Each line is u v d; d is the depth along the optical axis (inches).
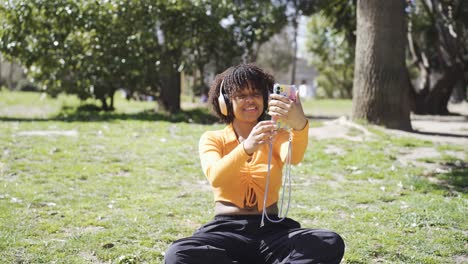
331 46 1246.3
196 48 569.3
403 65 412.8
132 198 224.2
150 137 387.5
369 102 413.4
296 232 103.0
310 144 353.1
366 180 264.2
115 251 158.2
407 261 153.2
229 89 112.4
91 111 666.8
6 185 238.2
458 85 1053.8
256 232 107.2
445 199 224.1
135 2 512.4
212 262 98.7
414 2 720.3
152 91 599.5
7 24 514.0
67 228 181.3
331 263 98.0
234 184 109.1
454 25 679.1
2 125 437.1
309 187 247.1
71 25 512.4
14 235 169.5
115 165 288.2
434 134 408.5
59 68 533.3
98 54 522.9
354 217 197.5
